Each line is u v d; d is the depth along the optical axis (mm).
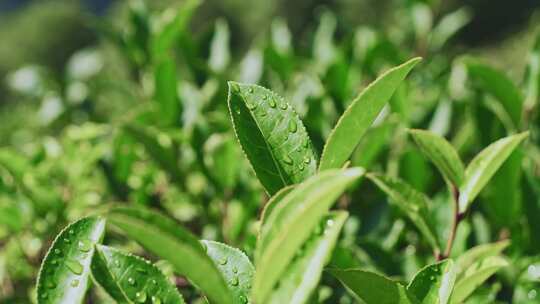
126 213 335
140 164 712
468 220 542
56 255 379
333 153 386
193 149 616
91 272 368
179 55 762
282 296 338
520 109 586
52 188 630
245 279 383
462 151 612
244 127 396
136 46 788
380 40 770
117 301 366
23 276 638
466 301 467
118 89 884
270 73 791
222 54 777
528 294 487
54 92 938
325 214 344
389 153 632
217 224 631
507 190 539
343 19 882
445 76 806
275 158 394
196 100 695
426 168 593
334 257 473
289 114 397
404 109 610
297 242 326
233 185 606
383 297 379
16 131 1240
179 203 663
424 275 389
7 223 614
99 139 721
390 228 576
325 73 660
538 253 535
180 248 330
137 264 372
